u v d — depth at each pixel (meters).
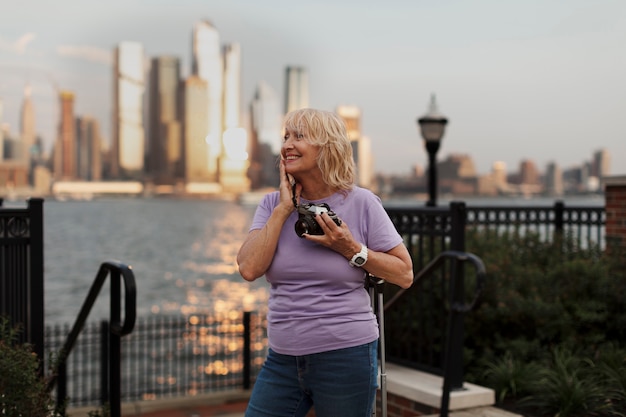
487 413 5.17
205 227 117.06
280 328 2.74
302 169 2.75
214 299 30.72
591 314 6.45
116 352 4.06
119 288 4.05
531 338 6.55
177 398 7.18
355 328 2.70
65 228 107.00
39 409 3.83
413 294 6.46
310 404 2.84
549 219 8.93
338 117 2.81
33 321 4.59
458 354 5.41
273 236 2.71
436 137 11.40
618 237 7.63
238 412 6.90
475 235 8.01
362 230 2.80
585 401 5.14
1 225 4.55
